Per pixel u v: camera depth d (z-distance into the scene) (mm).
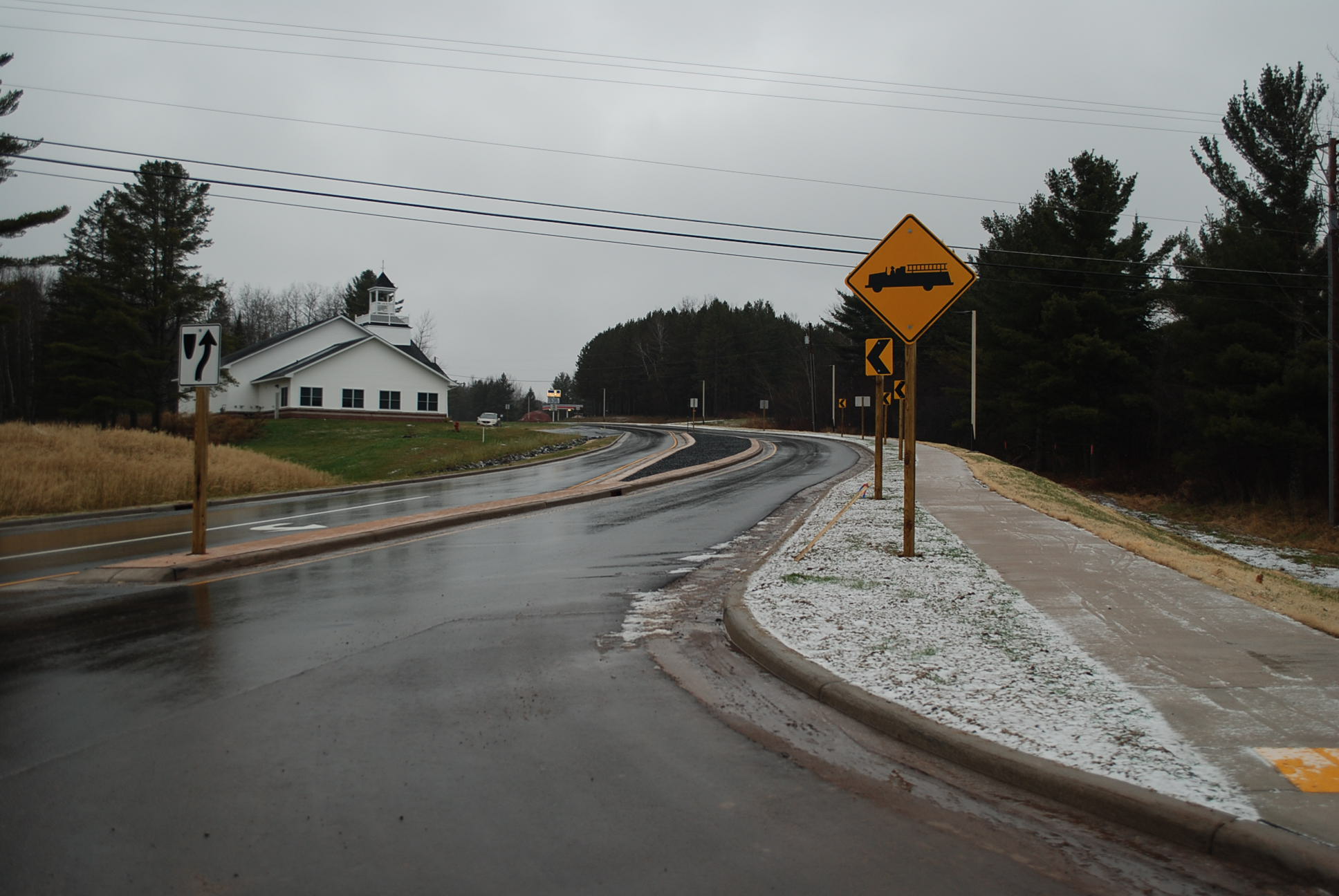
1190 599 8305
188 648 7223
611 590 9797
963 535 12633
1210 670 5992
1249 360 36125
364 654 7016
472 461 37656
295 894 3391
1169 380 47781
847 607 8055
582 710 5629
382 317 64250
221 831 3914
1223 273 36875
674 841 3814
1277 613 7734
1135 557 10828
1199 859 3682
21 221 31016
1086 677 5848
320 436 48625
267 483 27312
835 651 6586
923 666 6168
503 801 4234
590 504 19812
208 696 5922
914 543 11781
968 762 4664
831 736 5164
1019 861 3660
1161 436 48906
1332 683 5695
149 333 50750
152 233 48156
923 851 3740
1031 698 5438
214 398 59562
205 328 11734
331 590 9805
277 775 4547
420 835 3869
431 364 64688
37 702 5785
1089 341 43000
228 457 29781
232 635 7660
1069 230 45469
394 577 10664
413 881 3475
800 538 12695
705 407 112125
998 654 6434
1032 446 55750
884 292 10586
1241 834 3635
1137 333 46500
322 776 4527
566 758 4793
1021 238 49844
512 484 26172
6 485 20734
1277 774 4238
